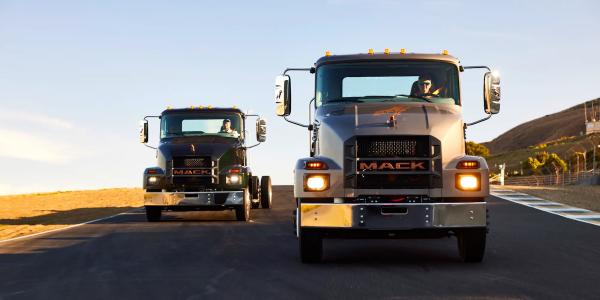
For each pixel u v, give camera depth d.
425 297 7.07
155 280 8.30
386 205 8.95
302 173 9.23
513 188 29.17
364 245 12.12
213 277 8.48
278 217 18.50
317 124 10.11
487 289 7.50
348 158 9.21
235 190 17.55
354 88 10.54
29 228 16.88
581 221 16.16
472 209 9.00
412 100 10.45
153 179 17.61
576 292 7.31
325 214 9.05
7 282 8.33
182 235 13.94
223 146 17.86
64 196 34.19
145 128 18.34
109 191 38.38
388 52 10.69
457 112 9.99
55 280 8.41
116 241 12.91
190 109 18.73
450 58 10.56
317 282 8.05
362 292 7.39
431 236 9.66
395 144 9.23
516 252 10.77
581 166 113.56
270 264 9.61
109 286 7.94
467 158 9.28
